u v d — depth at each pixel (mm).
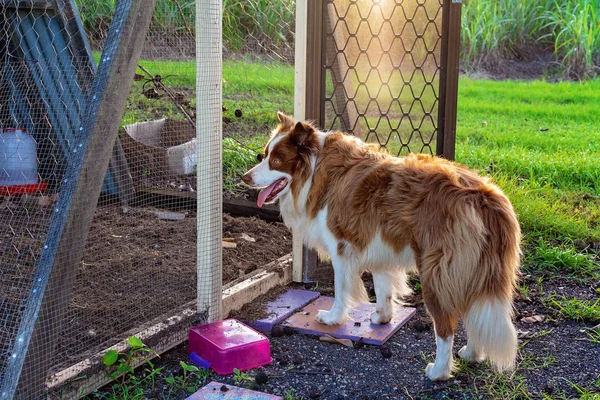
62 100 3430
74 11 3480
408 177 2391
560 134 5035
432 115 3053
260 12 4289
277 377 2414
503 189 3750
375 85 3029
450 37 2955
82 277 2812
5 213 3242
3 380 2182
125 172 3520
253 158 3988
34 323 2154
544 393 2336
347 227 2508
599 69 7137
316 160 2586
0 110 3490
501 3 7602
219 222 2588
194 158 3785
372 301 2936
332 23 2922
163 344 2500
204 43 2471
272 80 4312
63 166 3424
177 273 2904
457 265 2266
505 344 2256
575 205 3797
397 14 2996
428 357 2543
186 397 2309
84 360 2314
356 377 2428
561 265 3180
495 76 7262
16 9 3244
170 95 3844
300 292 2961
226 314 2736
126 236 3184
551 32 7574
